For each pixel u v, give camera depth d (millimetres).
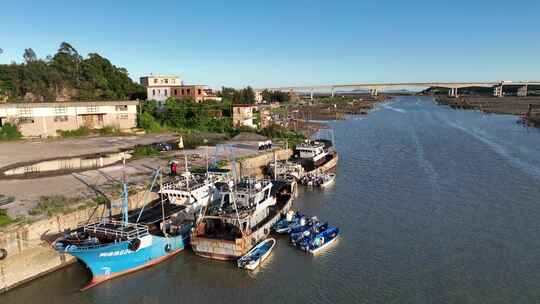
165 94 108000
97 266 26281
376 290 25984
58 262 28391
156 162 51750
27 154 53406
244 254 29281
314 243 31234
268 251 30125
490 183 50156
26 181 40781
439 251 31188
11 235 25953
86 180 41406
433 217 38281
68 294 25594
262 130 84312
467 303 24562
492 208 40719
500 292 25641
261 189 34906
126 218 28641
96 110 75938
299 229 33875
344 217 38438
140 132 77938
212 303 24969
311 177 50781
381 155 69812
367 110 189750
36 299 25000
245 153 60000
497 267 28672
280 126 93812
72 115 73250
